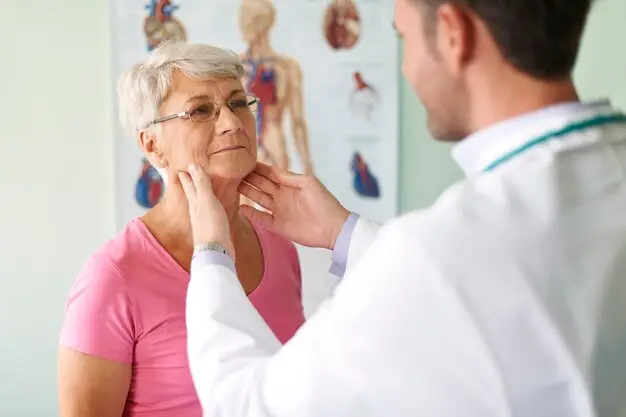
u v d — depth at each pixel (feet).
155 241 4.22
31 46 6.20
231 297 2.80
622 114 2.40
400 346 2.11
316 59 6.41
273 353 2.66
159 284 4.09
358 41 6.42
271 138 6.42
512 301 2.06
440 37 2.30
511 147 2.29
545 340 2.07
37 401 6.41
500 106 2.32
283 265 4.74
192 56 4.04
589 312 2.10
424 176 6.68
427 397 2.10
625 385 2.26
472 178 2.32
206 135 3.98
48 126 6.27
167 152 4.09
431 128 2.52
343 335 2.18
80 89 6.25
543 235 2.12
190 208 3.38
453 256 2.10
